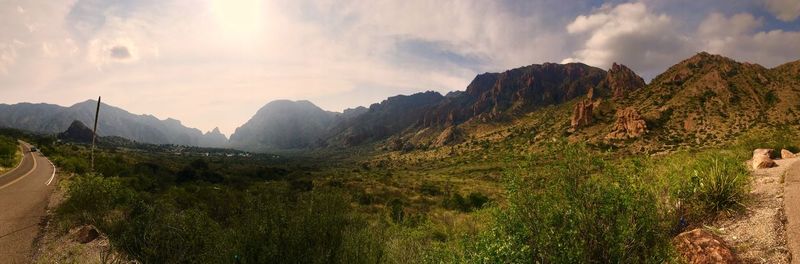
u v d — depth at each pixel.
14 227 13.04
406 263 7.81
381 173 124.38
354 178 91.25
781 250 4.63
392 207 31.83
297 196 6.80
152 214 8.84
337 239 6.57
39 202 18.23
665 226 5.24
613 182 4.38
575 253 4.00
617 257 4.07
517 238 4.38
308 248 6.08
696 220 6.18
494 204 4.92
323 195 6.95
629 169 5.07
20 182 26.88
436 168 161.12
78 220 12.83
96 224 12.03
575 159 4.42
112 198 13.59
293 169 133.12
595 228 4.18
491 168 129.25
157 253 7.69
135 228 8.73
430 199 50.38
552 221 4.32
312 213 6.54
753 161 10.95
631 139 126.62
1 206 16.98
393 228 14.64
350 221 7.21
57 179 29.30
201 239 7.48
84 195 12.84
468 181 89.94
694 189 6.23
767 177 8.18
